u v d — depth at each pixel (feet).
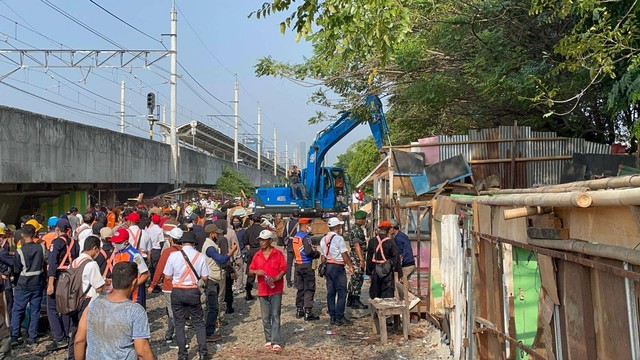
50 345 28.55
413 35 41.83
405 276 29.81
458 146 41.29
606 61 23.97
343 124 67.00
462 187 40.34
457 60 41.42
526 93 34.88
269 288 27.78
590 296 11.94
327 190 71.05
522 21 36.22
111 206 86.17
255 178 212.43
